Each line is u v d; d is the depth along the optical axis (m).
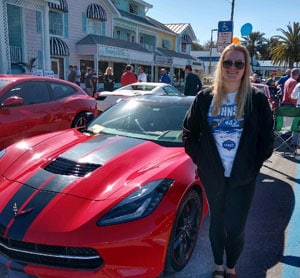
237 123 2.27
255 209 4.11
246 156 2.27
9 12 15.37
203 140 2.36
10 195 2.60
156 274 2.45
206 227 3.59
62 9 18.36
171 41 37.66
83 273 2.30
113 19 25.53
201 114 2.36
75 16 20.67
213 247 2.55
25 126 5.42
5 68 12.09
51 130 5.91
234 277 2.57
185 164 2.95
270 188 4.88
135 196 2.46
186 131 2.47
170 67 32.94
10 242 2.39
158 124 3.85
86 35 21.75
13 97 5.09
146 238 2.32
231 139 2.28
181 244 2.73
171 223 2.49
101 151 3.12
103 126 3.95
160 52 31.53
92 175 2.71
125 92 10.03
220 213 2.46
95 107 6.97
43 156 3.10
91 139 3.50
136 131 3.78
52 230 2.30
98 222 2.31
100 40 21.73
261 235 3.45
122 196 2.46
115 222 2.32
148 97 4.41
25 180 2.74
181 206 2.65
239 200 2.38
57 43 18.69
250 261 2.98
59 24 19.44
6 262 2.42
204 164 2.38
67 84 6.64
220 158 2.32
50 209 2.42
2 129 5.07
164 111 4.03
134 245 2.29
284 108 6.54
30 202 2.50
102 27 23.75
